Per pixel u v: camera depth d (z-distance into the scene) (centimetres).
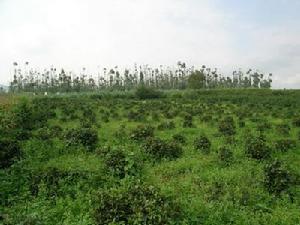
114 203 919
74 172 1267
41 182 1192
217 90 6938
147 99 5594
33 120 2495
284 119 2955
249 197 1090
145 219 858
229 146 1728
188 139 1956
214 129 2328
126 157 1370
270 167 1207
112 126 2444
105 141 1880
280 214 972
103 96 5744
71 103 4188
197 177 1265
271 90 6806
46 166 1386
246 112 3322
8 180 1234
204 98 5619
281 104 4453
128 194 947
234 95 6162
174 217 914
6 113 2292
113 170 1298
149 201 906
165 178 1295
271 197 1105
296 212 982
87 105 4009
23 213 937
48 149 1652
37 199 1089
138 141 1819
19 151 1507
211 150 1677
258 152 1520
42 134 1908
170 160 1518
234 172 1304
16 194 1152
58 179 1217
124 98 5728
